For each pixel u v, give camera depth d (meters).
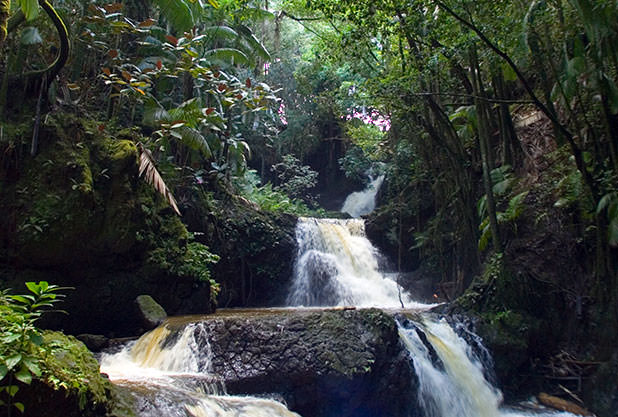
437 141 11.31
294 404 6.06
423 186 14.20
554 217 9.91
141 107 11.82
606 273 8.65
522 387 8.53
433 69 9.53
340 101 14.16
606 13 7.41
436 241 12.78
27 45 8.41
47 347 3.63
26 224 7.35
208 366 6.08
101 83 10.83
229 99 10.19
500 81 10.94
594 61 8.28
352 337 6.61
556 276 9.54
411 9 7.95
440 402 7.23
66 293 7.84
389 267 14.40
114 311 8.29
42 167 7.71
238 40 13.46
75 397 3.50
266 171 21.23
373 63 12.14
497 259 9.68
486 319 9.02
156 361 6.48
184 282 9.29
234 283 12.03
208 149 10.38
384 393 6.57
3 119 7.77
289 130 20.66
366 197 21.33
